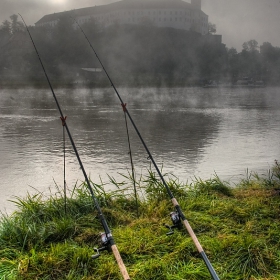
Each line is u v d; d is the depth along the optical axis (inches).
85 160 410.0
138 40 5191.9
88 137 569.0
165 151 461.7
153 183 259.1
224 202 225.5
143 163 396.2
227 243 167.0
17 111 983.0
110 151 460.1
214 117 865.5
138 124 731.4
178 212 143.2
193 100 1480.1
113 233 185.9
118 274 146.3
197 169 373.1
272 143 523.2
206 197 239.6
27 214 207.6
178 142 529.3
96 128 669.9
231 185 313.4
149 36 5310.0
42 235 178.1
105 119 815.1
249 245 160.7
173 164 393.7
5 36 5059.1
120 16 5935.0
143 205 231.8
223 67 5246.1
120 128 672.4
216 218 200.2
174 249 165.9
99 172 358.9
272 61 5600.4
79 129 657.0
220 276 143.9
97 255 123.0
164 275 145.0
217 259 158.1
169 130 649.6
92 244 175.5
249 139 558.3
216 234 183.0
